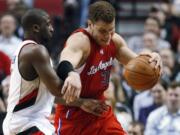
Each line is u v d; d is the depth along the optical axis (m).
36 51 8.58
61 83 8.55
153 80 9.66
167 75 16.27
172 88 13.97
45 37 8.93
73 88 8.20
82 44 9.57
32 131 8.85
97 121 10.05
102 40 9.56
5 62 14.69
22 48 8.76
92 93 9.96
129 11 21.48
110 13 9.37
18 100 8.89
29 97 8.86
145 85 9.70
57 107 10.18
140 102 15.15
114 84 15.16
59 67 8.66
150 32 18.53
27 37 8.91
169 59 16.61
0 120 11.37
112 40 10.05
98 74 9.87
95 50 9.73
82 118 10.02
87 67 9.74
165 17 19.81
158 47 18.19
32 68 8.67
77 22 20.30
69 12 20.66
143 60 9.70
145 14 21.42
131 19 21.23
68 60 9.20
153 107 14.99
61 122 10.09
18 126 8.90
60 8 21.33
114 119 10.22
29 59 8.61
